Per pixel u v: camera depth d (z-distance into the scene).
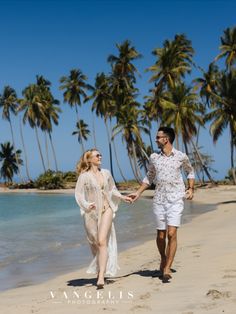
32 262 9.62
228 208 22.61
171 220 6.24
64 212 25.41
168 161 6.31
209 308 4.69
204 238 11.18
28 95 68.06
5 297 6.41
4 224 19.02
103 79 60.88
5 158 80.62
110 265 6.37
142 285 6.07
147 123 56.44
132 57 58.06
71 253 10.65
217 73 47.50
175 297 5.27
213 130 42.94
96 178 6.39
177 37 51.31
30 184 68.94
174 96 47.25
